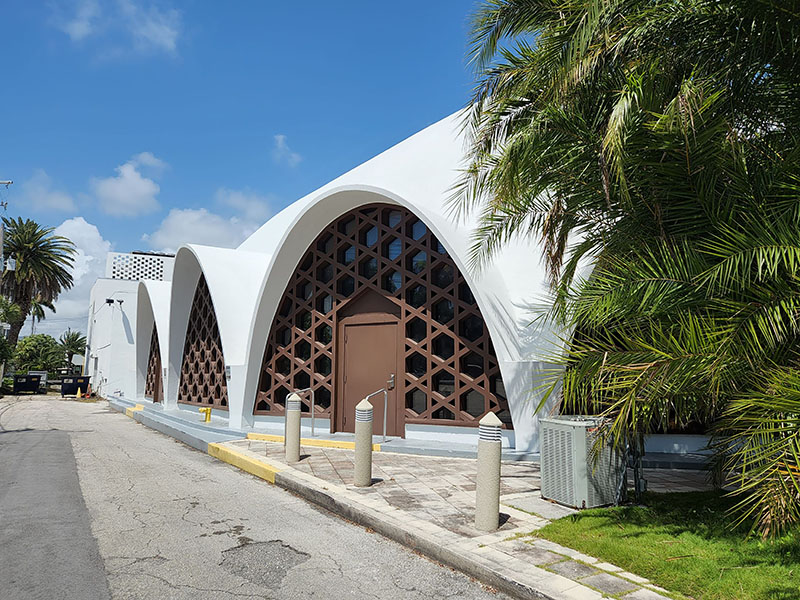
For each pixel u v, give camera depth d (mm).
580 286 5547
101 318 36938
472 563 4336
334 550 4965
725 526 5039
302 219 12398
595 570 4160
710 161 4695
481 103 6988
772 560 4184
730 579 3848
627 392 4527
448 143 11688
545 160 5750
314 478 7500
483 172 7352
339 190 11359
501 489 6910
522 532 5098
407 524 5344
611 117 4492
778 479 3627
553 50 5516
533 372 8883
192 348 19281
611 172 5055
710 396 4801
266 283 13188
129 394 31375
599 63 5441
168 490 7410
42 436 13852
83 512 6215
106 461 9867
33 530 5512
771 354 4293
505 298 9883
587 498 5832
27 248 37125
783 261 4078
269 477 8047
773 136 5270
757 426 3871
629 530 5035
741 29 4824
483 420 5301
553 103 5785
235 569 4465
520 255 10562
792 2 4402
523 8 6773
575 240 8562
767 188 4789
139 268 36469
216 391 17094
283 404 13594
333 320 12539
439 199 11484
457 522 5410
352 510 5934
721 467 5590
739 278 4305
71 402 32844
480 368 10367
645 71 5070
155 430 15453
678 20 5055
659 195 5082
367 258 12359
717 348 4199
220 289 15023
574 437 5930
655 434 9648
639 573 4086
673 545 4578
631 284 4820
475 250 8727
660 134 4562
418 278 11250
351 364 12219
